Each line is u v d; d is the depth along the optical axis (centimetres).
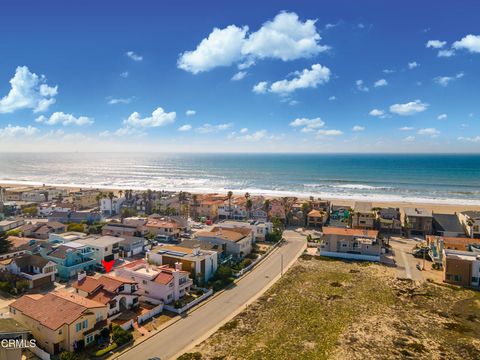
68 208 13575
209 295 6284
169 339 4759
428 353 4525
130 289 5669
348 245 8662
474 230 10081
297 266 7881
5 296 5981
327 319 5403
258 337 4844
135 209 14450
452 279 6938
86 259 7469
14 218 11962
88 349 4412
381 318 5459
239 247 8225
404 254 8938
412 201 17262
